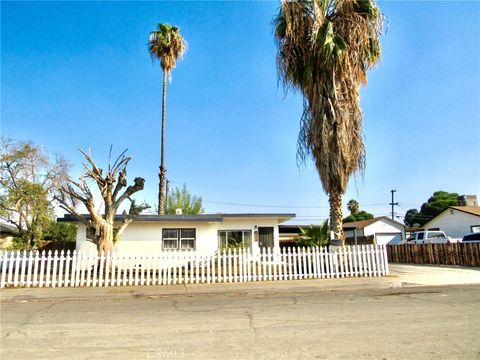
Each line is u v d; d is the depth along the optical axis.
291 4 15.76
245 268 14.57
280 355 5.11
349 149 15.70
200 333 6.46
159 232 21.34
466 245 19.69
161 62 31.62
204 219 21.20
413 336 5.98
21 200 23.67
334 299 10.20
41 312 8.79
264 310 8.63
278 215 22.27
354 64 15.91
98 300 10.97
